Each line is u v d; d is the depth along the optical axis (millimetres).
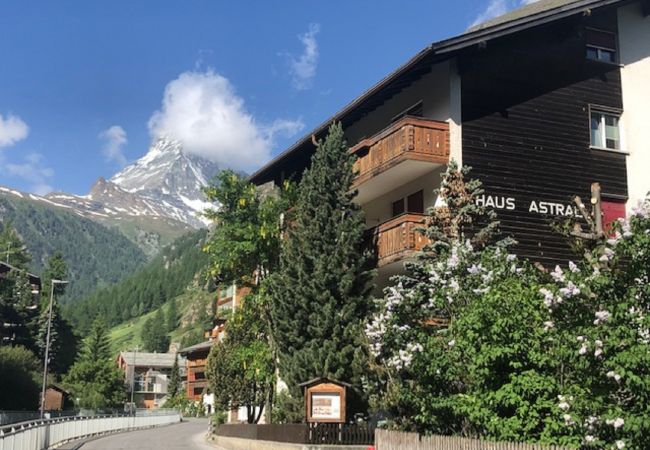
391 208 26234
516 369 11977
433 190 21547
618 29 25547
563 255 23078
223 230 28766
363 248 25062
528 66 23938
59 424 32938
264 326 30312
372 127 27719
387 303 16625
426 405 14414
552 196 23359
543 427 11805
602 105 24688
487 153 22859
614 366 9766
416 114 24844
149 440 39469
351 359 22250
